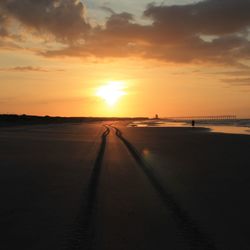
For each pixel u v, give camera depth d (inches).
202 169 749.3
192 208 450.9
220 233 359.3
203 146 1269.7
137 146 1293.1
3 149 1124.5
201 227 377.4
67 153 1034.7
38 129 2677.2
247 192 536.1
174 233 358.9
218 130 2731.3
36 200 487.5
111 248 319.0
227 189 557.3
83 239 341.1
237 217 413.1
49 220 399.9
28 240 339.0
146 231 364.8
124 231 364.8
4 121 4429.1
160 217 413.4
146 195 518.6
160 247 322.0
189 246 324.5
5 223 389.7
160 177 658.8
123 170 738.2
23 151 1072.8
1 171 715.4
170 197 507.5
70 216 415.2
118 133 2256.4
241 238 344.8
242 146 1248.2
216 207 454.9
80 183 600.4
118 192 536.7
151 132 2401.6
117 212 432.5
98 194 522.6
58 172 706.8
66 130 2613.2
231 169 746.8
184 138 1718.8
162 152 1081.4
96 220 400.8
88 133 2218.3
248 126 3752.5
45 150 1108.5
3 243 332.2
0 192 534.3
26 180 624.4
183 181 621.3
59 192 534.9
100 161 870.4
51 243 331.0
